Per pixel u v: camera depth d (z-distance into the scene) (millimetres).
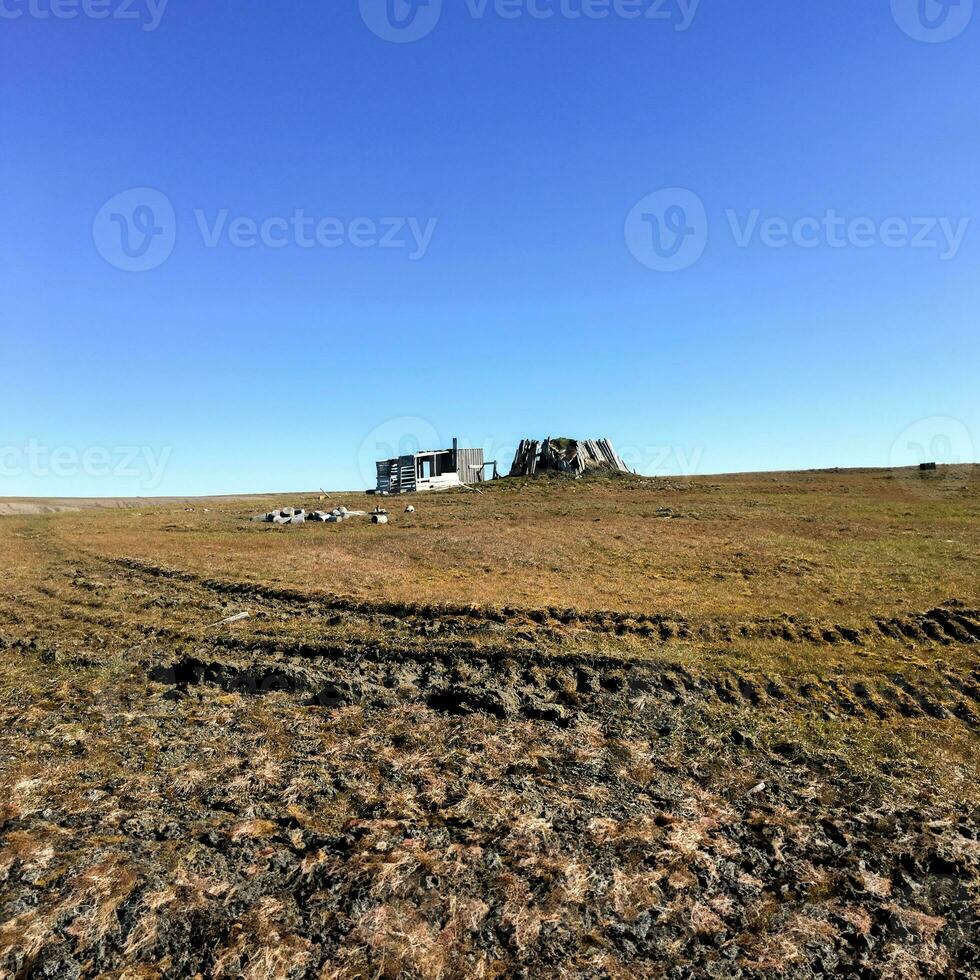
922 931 6199
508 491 40438
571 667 11344
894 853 7168
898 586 15008
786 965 5832
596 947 5969
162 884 6555
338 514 31609
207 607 15219
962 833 7469
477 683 11000
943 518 24750
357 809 7949
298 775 8617
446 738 9609
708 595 14922
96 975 5648
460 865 6867
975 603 13258
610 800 8156
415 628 13227
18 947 5832
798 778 8609
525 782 8500
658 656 11508
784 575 16500
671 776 8703
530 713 10258
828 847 7312
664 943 6043
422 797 8164
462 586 16062
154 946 5902
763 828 7602
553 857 7027
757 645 12055
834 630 12469
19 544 25781
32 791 8219
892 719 9742
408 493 43875
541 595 14977
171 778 8562
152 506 48000
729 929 6230
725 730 9664
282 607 15000
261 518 32438
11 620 14914
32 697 11109
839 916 6355
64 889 6465
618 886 6652
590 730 9789
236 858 6984
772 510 27984
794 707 10133
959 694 10219
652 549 20266
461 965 5773
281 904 6367
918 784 8367
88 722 10148
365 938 6004
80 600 16219
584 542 21719
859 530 22578
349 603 14680
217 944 5922
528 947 5941
